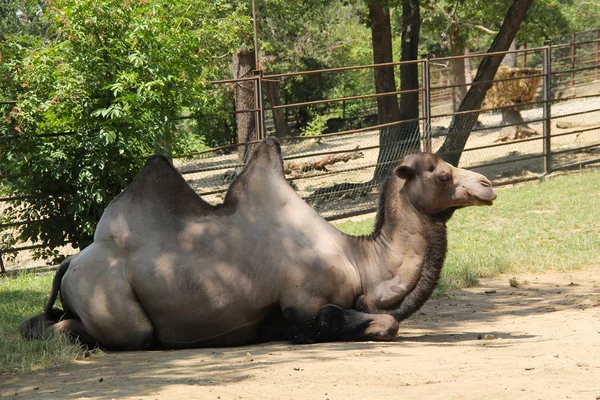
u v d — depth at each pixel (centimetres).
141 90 1441
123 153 1445
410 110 2484
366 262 818
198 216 798
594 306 1008
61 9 1479
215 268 773
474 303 1084
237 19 2750
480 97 2355
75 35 1436
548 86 2334
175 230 789
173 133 1558
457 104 4528
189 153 1625
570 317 929
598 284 1192
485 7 3728
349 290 794
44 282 1316
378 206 834
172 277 768
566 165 2464
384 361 654
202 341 791
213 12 2698
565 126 3203
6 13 3653
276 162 831
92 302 770
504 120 3278
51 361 715
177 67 1520
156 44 1474
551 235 1597
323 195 2134
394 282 805
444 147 2392
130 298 774
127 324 771
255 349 757
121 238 786
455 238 1614
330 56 4878
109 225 795
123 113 1407
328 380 584
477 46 5856
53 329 796
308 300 774
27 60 1441
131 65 1462
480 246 1516
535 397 502
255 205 809
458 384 551
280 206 812
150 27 1473
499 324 917
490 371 595
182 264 773
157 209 798
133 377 626
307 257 783
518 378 563
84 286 775
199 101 1548
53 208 1513
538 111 3825
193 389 568
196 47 1602
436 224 812
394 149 2364
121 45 1455
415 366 628
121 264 779
